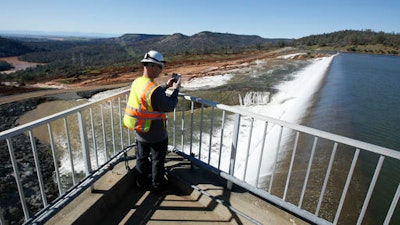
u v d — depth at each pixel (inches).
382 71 1407.5
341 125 480.7
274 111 593.0
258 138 407.2
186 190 117.6
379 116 551.8
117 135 438.3
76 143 447.5
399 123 514.9
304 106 612.4
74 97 781.3
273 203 105.2
